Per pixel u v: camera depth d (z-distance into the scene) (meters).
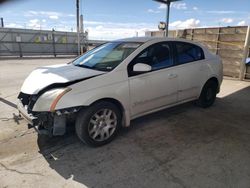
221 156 3.15
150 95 3.87
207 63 4.89
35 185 2.53
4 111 4.93
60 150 3.30
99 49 4.40
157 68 3.95
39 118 3.01
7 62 15.96
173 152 3.26
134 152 3.25
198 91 4.86
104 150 3.31
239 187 2.50
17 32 22.53
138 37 4.42
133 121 4.40
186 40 4.62
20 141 3.56
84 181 2.61
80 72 3.46
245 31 8.79
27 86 3.37
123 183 2.58
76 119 3.22
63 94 2.97
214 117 4.68
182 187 2.50
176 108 5.21
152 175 2.72
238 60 9.22
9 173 2.75
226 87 7.76
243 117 4.71
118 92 3.41
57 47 25.06
